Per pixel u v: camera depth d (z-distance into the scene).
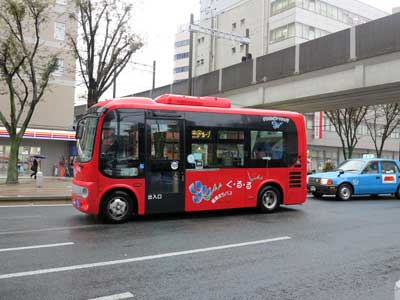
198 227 8.45
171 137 9.40
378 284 4.75
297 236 7.54
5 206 11.80
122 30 16.91
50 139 27.47
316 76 19.33
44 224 8.70
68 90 28.64
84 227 8.35
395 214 10.59
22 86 26.36
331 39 18.34
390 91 17.52
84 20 16.52
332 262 5.70
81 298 4.20
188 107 9.69
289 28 44.44
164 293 4.38
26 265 5.42
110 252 6.18
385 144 53.28
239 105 24.31
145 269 5.28
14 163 18.69
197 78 27.61
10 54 17.78
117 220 8.85
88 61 16.62
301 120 11.33
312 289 4.55
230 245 6.72
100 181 8.65
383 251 6.39
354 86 17.41
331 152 47.28
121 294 4.33
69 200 13.39
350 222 9.21
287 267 5.43
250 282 4.77
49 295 4.29
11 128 18.62
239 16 52.53
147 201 9.05
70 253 6.09
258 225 8.73
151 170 9.12
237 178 10.16
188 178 9.52
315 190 14.66
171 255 6.02
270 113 10.84
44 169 27.55
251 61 22.98
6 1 17.12
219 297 4.27
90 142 8.90
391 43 15.68
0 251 6.20
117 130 8.85
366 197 15.66
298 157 11.15
